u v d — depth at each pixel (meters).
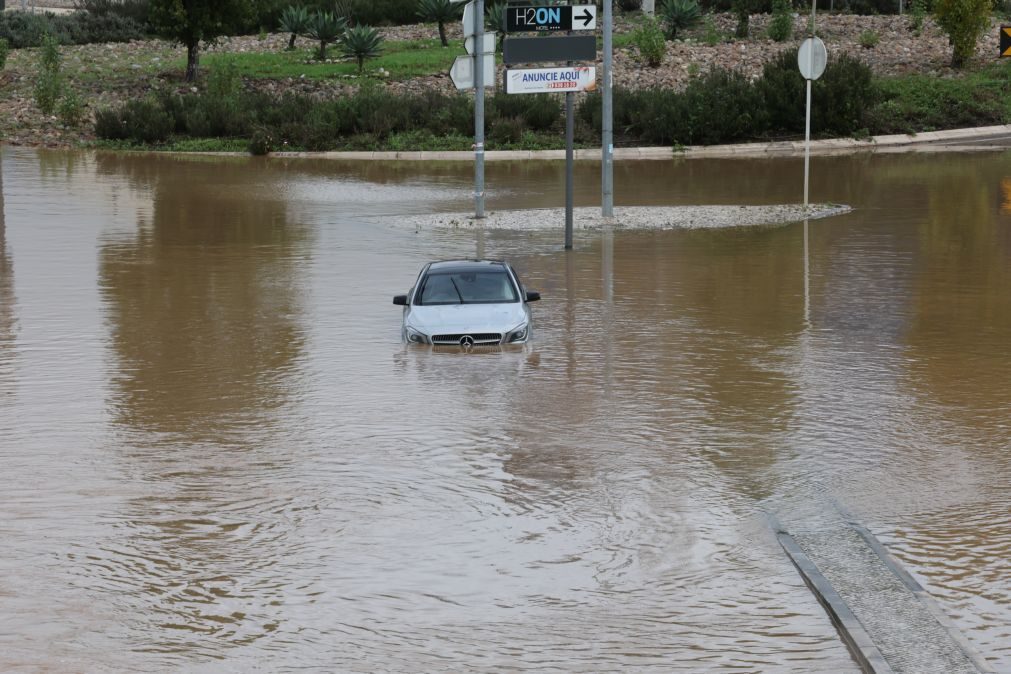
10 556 8.86
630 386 13.94
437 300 16.88
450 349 16.05
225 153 50.84
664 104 49.88
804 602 7.99
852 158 44.75
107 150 51.75
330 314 18.50
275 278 21.84
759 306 18.92
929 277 21.44
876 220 29.34
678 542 9.09
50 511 9.84
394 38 69.88
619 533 9.30
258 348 16.11
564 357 15.47
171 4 56.41
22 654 7.29
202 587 8.31
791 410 12.86
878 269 22.38
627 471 10.83
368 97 52.56
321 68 60.38
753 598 8.06
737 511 9.77
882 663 6.91
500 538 9.21
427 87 56.28
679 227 29.00
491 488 10.39
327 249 25.61
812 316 18.08
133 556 8.88
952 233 26.88
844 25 65.62
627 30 67.38
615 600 8.05
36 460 11.23
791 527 9.38
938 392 13.55
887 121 51.16
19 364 15.25
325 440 11.86
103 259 24.19
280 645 7.43
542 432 12.09
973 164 41.25
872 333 16.83
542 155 48.00
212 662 7.20
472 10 29.83
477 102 30.22
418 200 34.97
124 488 10.42
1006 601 7.95
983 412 12.70
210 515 9.75
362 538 9.23
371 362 15.27
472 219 30.41
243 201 34.62
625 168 43.66
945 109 52.12
